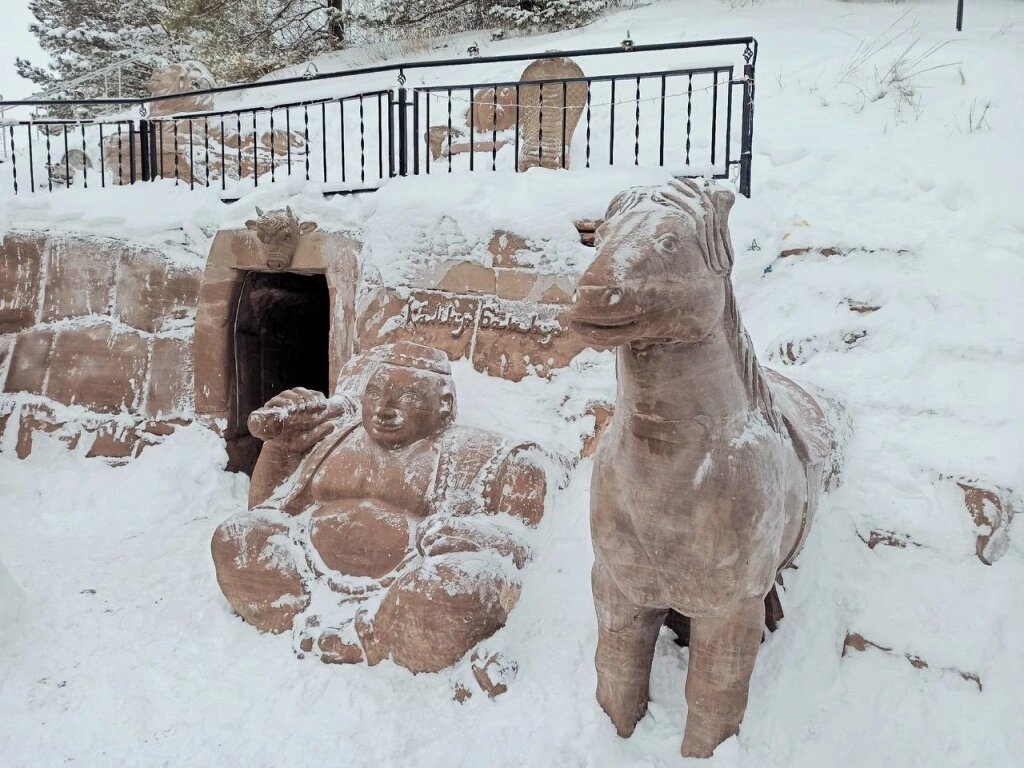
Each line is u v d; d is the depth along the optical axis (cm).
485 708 340
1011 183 508
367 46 1551
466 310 526
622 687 305
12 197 711
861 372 432
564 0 1295
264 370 690
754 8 1177
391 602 371
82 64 1727
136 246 669
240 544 421
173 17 1573
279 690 370
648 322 237
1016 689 301
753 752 293
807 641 334
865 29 982
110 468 636
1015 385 393
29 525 579
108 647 414
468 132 870
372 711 348
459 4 1463
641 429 264
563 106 589
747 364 278
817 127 657
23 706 369
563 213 511
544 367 500
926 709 307
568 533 401
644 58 962
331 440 448
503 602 367
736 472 261
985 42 823
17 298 692
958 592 333
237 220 646
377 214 566
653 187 259
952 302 445
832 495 374
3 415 666
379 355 506
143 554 527
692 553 263
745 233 519
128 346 661
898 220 509
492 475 410
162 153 777
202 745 342
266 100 1195
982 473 356
